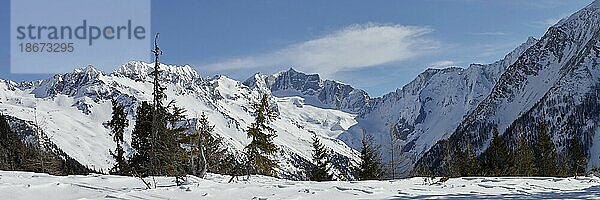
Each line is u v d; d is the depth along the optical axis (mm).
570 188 24250
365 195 18938
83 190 18453
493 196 19062
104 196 16953
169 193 17812
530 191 22078
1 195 16531
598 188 22531
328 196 18375
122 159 41781
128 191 18000
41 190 17766
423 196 18797
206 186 19797
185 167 28766
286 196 17953
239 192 18719
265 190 19406
